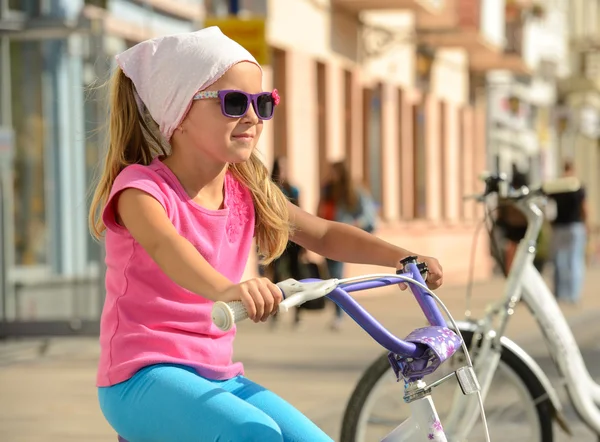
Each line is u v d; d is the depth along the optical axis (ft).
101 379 16.69
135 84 17.35
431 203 142.51
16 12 63.62
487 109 175.01
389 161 124.98
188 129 17.02
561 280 93.71
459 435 24.62
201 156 17.22
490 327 25.55
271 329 70.54
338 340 64.08
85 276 60.75
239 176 18.02
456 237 147.23
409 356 16.43
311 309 69.41
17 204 61.57
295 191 69.31
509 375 25.61
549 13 215.10
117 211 16.66
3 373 49.01
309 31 102.83
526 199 26.48
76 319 59.57
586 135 240.94
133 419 16.16
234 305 14.23
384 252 18.12
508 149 189.67
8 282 61.41
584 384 26.63
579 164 240.94
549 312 26.40
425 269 17.49
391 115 126.11
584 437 34.40
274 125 96.27
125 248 16.74
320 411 39.68
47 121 61.57
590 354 53.47
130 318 16.69
